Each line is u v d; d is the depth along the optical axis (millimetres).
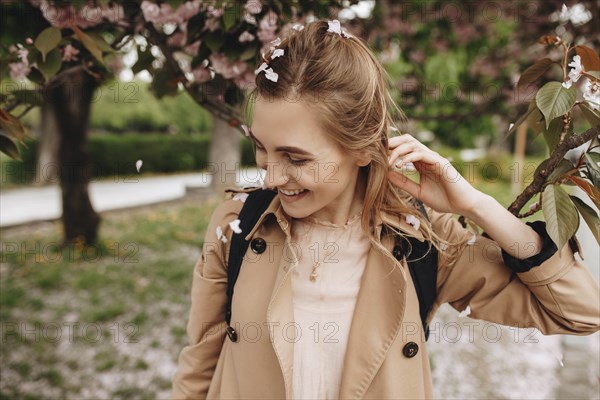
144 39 1728
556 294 882
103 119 20328
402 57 4961
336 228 1012
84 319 4184
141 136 18141
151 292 4871
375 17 3924
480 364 3596
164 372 3367
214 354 1113
